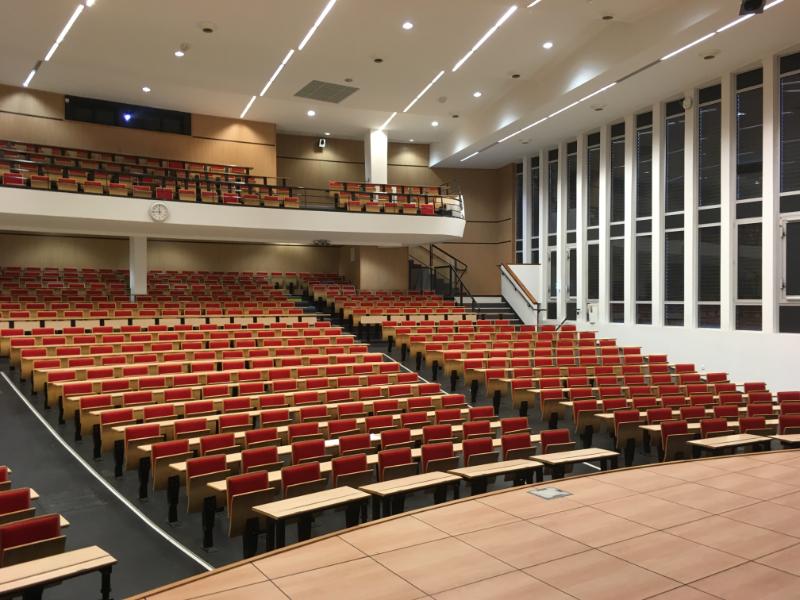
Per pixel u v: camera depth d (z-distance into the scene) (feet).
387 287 64.13
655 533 14.52
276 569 12.54
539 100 48.29
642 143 51.57
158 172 55.52
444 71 47.16
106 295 52.13
